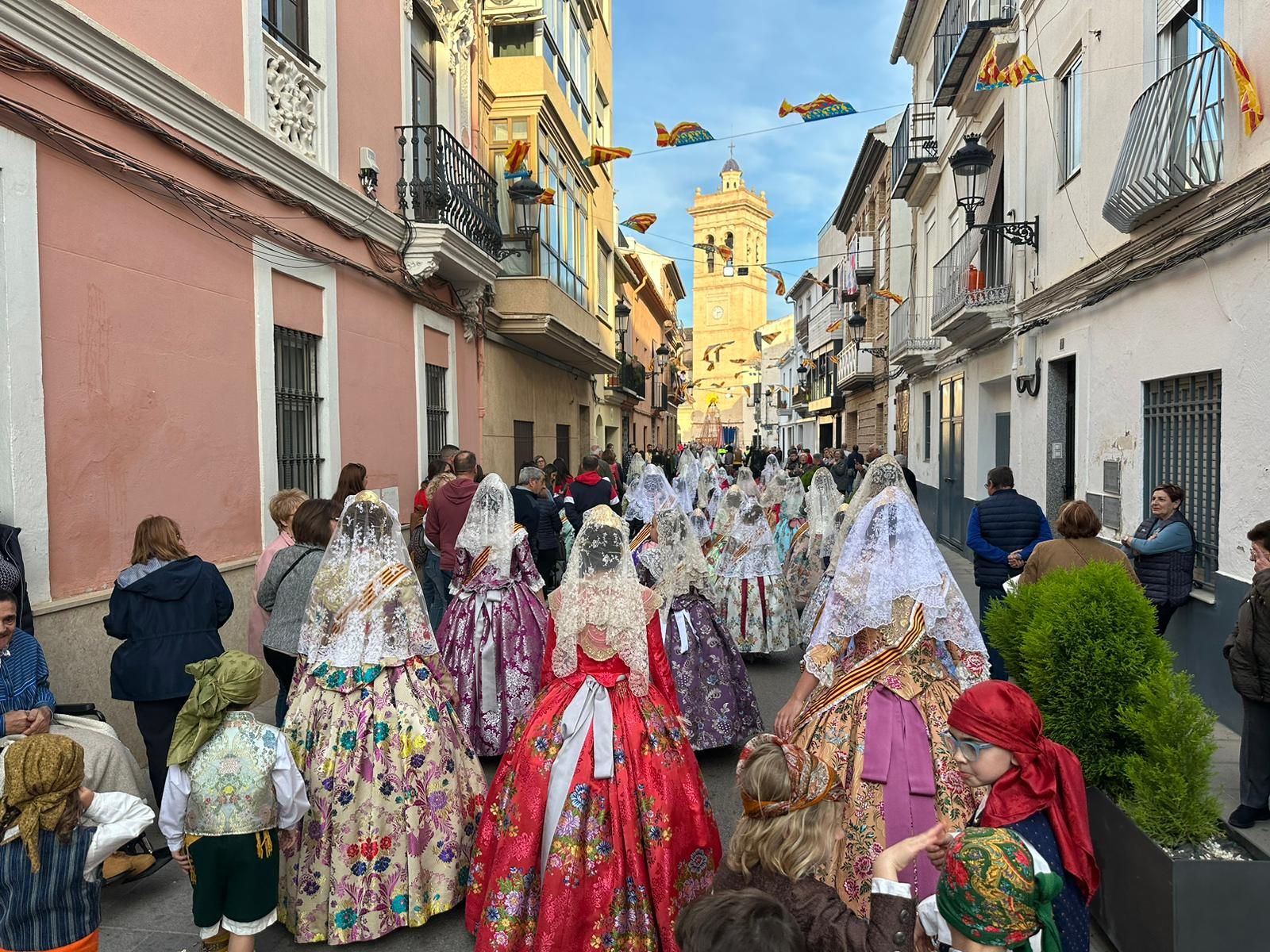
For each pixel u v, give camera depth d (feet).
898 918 6.67
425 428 33.42
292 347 24.09
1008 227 34.30
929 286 57.77
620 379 89.30
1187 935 9.34
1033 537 22.38
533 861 10.36
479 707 17.62
